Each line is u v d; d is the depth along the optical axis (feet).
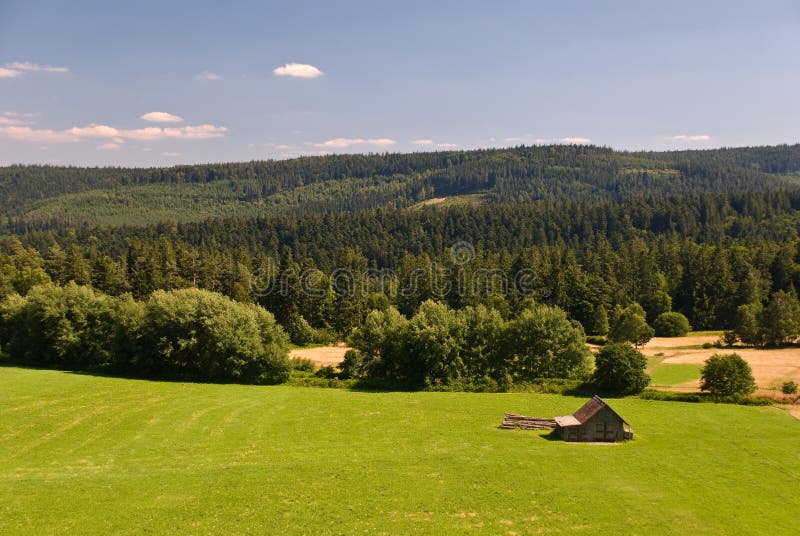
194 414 174.50
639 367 205.46
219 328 223.51
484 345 228.22
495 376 223.51
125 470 123.44
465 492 111.96
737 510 104.99
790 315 305.53
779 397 194.29
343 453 138.51
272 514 99.91
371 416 176.35
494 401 196.44
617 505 106.52
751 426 163.73
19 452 137.49
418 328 224.33
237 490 110.83
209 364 224.53
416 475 121.49
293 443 148.15
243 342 225.56
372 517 99.76
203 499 106.01
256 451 140.26
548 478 120.57
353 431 159.94
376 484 115.55
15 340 249.96
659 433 156.87
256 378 228.02
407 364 224.94
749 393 196.65
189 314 228.84
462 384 218.79
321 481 116.98
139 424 162.50
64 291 255.50
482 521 98.99
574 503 107.04
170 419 168.35
